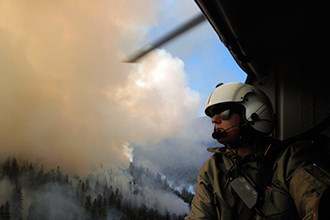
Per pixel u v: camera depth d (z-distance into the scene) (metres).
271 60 4.42
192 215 2.24
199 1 2.85
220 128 2.15
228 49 3.94
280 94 4.48
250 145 2.10
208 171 2.21
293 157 1.85
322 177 1.64
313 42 3.93
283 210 1.81
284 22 3.42
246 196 1.92
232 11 3.09
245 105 2.13
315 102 4.32
